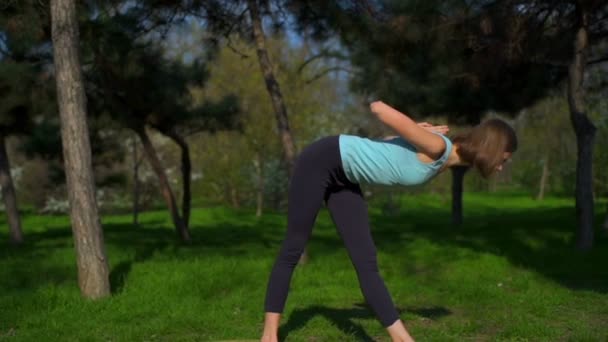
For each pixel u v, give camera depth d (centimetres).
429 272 693
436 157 294
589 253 790
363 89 1058
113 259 775
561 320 439
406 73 912
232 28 892
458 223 1385
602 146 1875
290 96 1989
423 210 2158
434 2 785
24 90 895
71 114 511
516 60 875
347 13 794
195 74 987
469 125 1092
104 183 1356
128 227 1484
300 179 318
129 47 834
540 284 589
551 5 816
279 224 1645
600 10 888
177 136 1116
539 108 2198
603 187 2003
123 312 468
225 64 1950
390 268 739
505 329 400
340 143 308
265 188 2169
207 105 1082
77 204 514
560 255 783
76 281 616
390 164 299
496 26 818
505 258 765
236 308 492
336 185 324
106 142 1188
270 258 796
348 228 322
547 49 891
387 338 390
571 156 2380
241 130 1140
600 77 1110
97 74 912
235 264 712
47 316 456
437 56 862
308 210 321
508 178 3111
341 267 734
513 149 298
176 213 1102
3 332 422
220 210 2045
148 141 1085
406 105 993
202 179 2291
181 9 845
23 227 1627
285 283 333
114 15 814
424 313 470
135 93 963
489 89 1005
